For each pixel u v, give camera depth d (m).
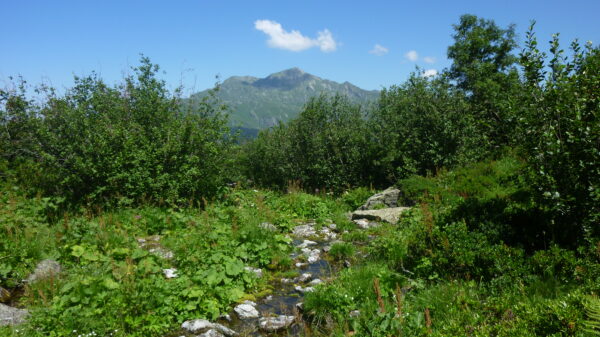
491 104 15.80
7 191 12.91
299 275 8.57
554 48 6.98
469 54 33.44
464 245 7.07
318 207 15.88
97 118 14.73
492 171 14.28
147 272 7.25
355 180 22.69
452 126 18.62
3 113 14.79
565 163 6.60
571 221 6.70
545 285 5.58
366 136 23.09
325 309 6.35
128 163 13.84
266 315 6.49
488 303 5.12
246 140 28.09
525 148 7.25
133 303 6.00
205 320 6.17
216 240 9.80
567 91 6.71
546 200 6.89
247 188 20.64
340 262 9.02
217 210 12.98
